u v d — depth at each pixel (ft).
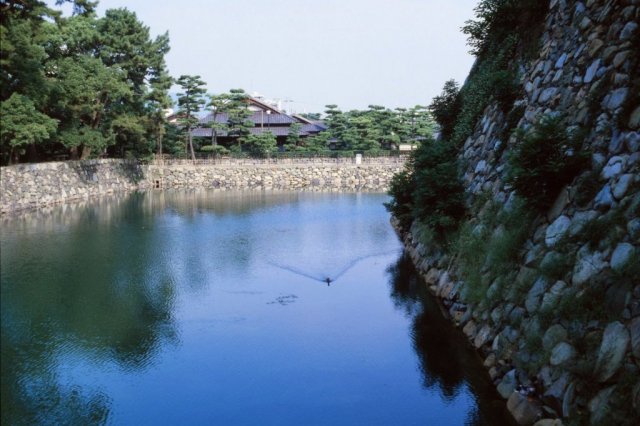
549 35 57.00
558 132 40.06
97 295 67.92
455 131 82.33
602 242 32.58
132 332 55.83
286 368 47.16
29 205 134.51
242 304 64.80
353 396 42.22
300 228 117.50
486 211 54.44
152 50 183.73
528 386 34.42
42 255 89.25
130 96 167.94
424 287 68.03
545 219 41.06
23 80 113.70
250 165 216.33
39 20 116.16
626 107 36.06
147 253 92.12
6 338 54.24
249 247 97.35
